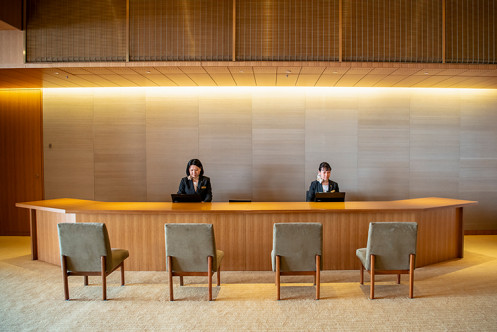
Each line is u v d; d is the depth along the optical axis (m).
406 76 5.31
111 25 4.81
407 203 4.63
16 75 5.34
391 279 4.00
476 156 6.46
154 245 4.31
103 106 6.42
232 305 3.29
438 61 4.80
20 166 6.55
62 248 3.36
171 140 6.40
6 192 6.58
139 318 3.02
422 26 4.78
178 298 3.46
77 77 5.50
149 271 4.31
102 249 3.34
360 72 5.07
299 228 3.27
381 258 3.37
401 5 4.77
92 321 2.98
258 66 4.77
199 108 6.38
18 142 6.54
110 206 4.42
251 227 4.30
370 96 6.35
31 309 3.22
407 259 3.38
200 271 3.38
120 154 6.43
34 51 4.86
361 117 6.36
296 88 6.34
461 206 4.64
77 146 6.47
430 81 5.69
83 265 3.39
